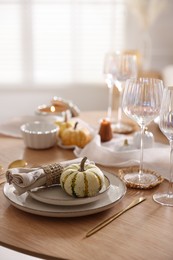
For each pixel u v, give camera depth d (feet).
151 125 5.86
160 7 12.41
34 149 4.96
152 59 12.98
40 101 12.92
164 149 4.55
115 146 4.83
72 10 12.34
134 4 12.32
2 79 12.61
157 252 2.91
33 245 2.97
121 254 2.88
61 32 12.45
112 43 12.70
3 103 12.83
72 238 3.06
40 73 12.70
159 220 3.35
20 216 3.35
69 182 3.38
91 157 4.52
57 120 5.64
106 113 6.67
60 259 2.83
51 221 3.28
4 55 12.42
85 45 12.65
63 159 4.63
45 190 3.58
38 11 12.21
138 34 12.64
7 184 3.72
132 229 3.21
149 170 4.21
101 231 3.16
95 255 2.86
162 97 3.61
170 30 12.68
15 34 12.29
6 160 4.59
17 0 12.03
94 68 12.85
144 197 3.74
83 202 3.34
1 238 3.04
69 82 12.87
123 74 5.60
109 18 12.50
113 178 3.86
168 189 3.76
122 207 3.54
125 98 3.89
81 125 5.42
